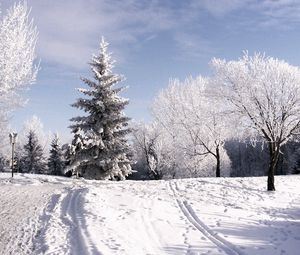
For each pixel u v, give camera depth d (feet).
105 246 40.19
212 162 175.11
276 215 69.62
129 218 55.21
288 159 230.07
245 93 95.25
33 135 244.22
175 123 164.14
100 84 114.32
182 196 77.92
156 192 79.77
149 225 53.42
